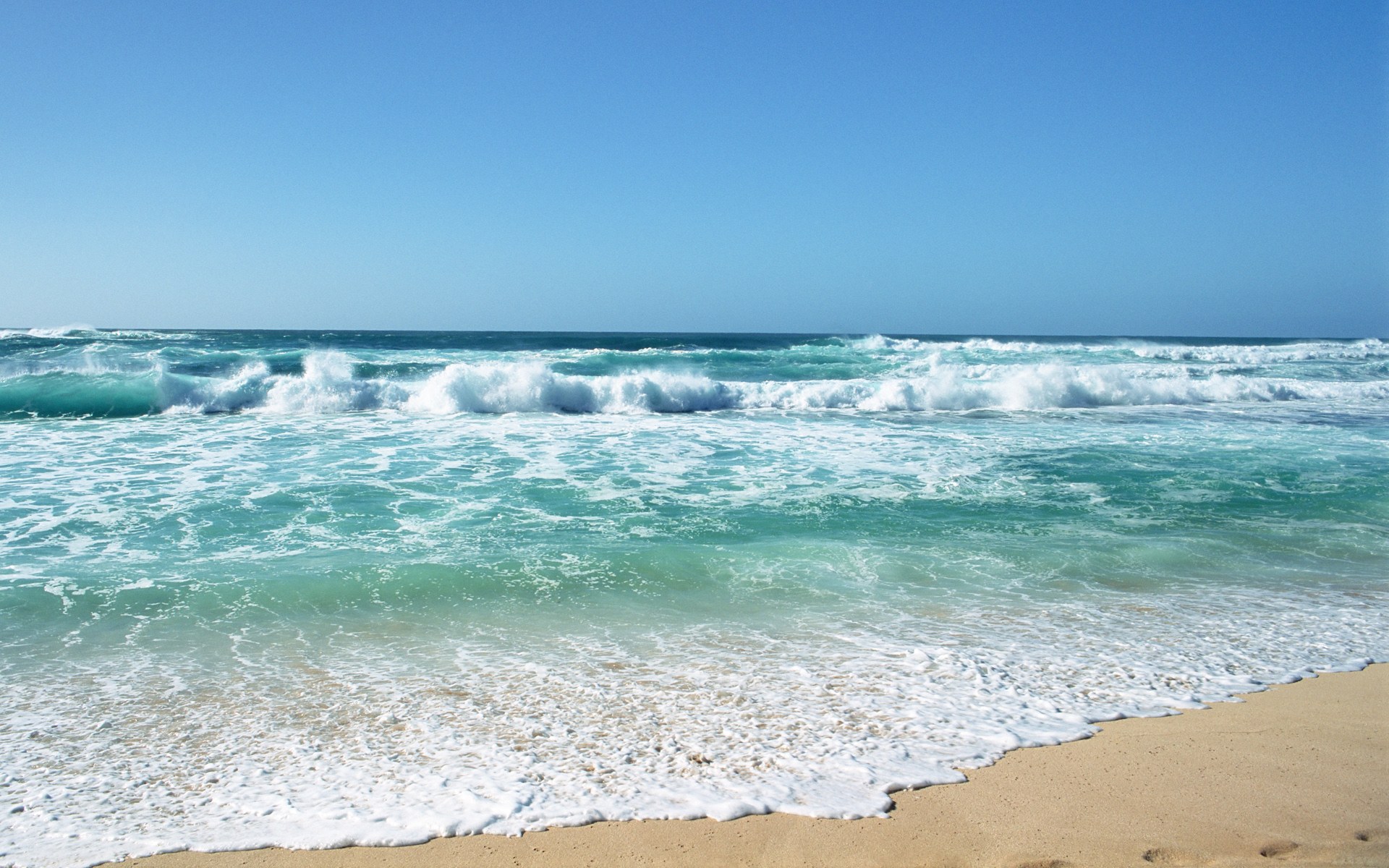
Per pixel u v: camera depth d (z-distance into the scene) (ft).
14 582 20.74
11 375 57.52
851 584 21.65
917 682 15.72
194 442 39.58
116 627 18.22
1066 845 10.82
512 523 26.61
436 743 13.33
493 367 53.98
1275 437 45.09
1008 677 15.99
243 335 183.73
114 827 11.05
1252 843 10.89
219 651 17.10
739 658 16.90
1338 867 10.37
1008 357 94.58
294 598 19.99
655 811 11.43
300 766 12.64
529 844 10.73
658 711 14.44
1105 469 36.04
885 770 12.58
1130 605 20.48
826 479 33.45
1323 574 23.32
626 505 29.04
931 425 48.70
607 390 54.65
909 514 28.45
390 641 17.70
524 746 13.21
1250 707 14.96
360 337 188.44
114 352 77.00
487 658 16.83
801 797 11.82
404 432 43.29
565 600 20.17
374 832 10.94
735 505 29.27
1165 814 11.56
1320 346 115.55
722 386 57.47
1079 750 13.29
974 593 21.17
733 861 10.45
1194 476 34.73
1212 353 104.17
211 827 11.08
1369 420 52.44
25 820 11.20
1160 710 14.74
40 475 32.19
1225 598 21.11
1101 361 89.97
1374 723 14.42
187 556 22.90
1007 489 32.19
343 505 28.45
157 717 14.28
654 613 19.47
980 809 11.62
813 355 89.30
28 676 15.84
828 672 16.16
